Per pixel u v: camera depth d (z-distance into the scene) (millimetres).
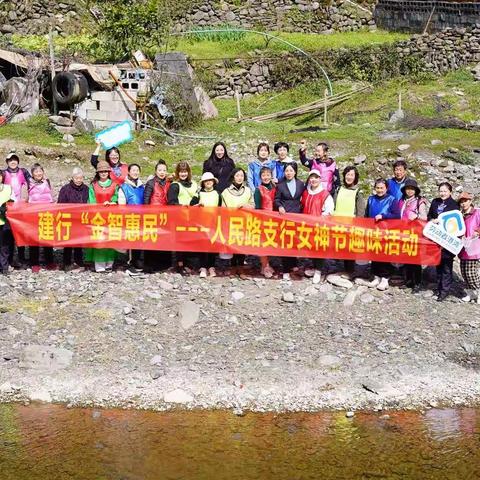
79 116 20828
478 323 11773
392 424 9430
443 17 28234
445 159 19234
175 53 22734
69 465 8578
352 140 20328
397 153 19359
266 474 8484
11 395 9867
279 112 23625
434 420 9531
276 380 10188
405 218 12492
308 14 28984
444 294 12406
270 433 9211
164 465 8602
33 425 9281
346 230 12562
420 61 26109
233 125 22359
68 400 9781
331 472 8531
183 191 12766
